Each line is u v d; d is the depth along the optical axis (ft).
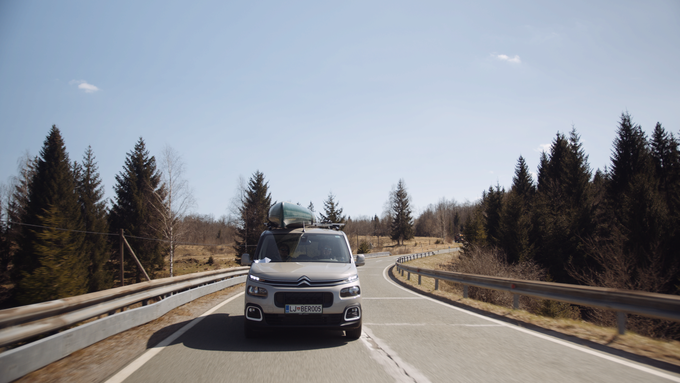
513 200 103.50
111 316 19.39
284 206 23.80
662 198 76.64
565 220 93.71
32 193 123.24
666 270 65.72
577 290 24.39
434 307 32.37
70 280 94.73
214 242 287.69
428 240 382.83
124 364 14.62
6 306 100.68
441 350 17.26
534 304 52.95
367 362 15.20
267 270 18.83
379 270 100.12
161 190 142.41
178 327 22.04
